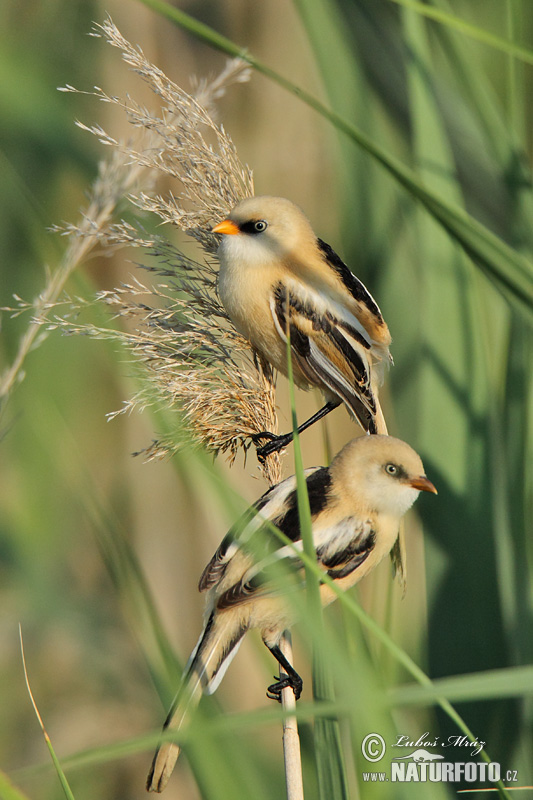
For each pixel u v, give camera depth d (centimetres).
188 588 1161
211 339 739
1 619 1094
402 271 969
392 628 698
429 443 759
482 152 778
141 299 948
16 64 1220
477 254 484
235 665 1084
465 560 727
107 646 1074
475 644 714
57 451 617
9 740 1102
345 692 416
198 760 590
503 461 724
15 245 1233
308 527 483
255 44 1229
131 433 1213
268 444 725
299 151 1198
